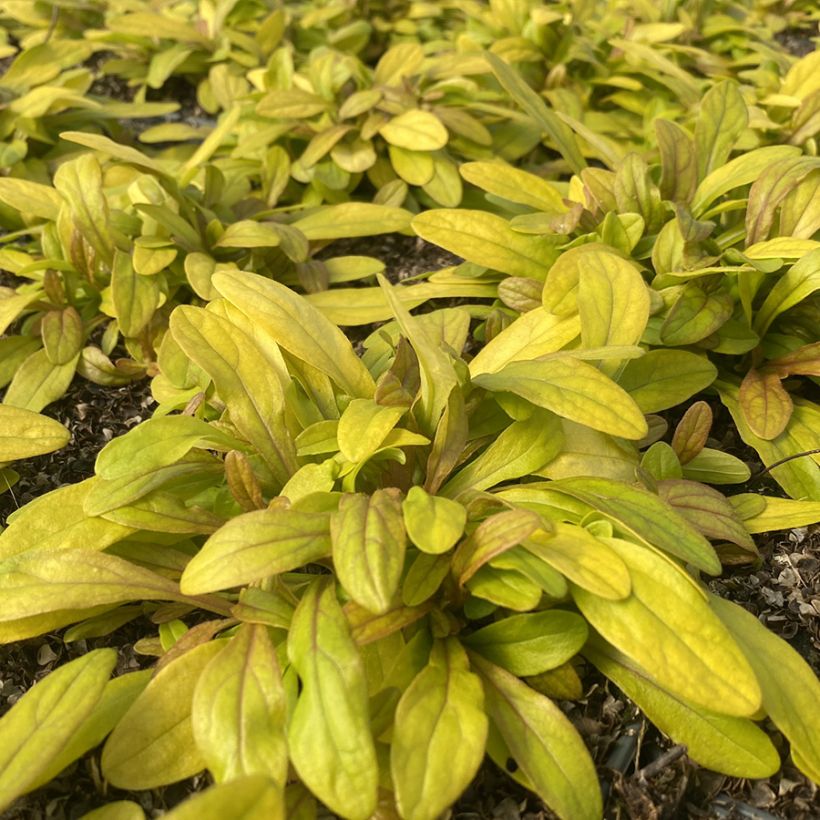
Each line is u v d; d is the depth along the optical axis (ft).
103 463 0.82
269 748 0.66
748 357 1.11
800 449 1.00
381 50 2.04
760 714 0.73
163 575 0.85
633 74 1.76
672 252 1.10
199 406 0.96
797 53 2.09
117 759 0.70
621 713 0.79
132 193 1.28
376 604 0.66
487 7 1.92
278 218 1.42
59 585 0.77
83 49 1.78
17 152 1.50
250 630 0.74
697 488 0.88
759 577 0.92
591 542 0.76
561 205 1.25
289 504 0.79
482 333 1.20
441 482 0.86
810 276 1.02
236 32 1.86
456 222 1.18
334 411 0.94
